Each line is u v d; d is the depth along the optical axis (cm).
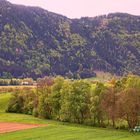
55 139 9475
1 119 15500
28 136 10069
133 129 11788
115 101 12988
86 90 14700
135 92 12394
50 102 16075
